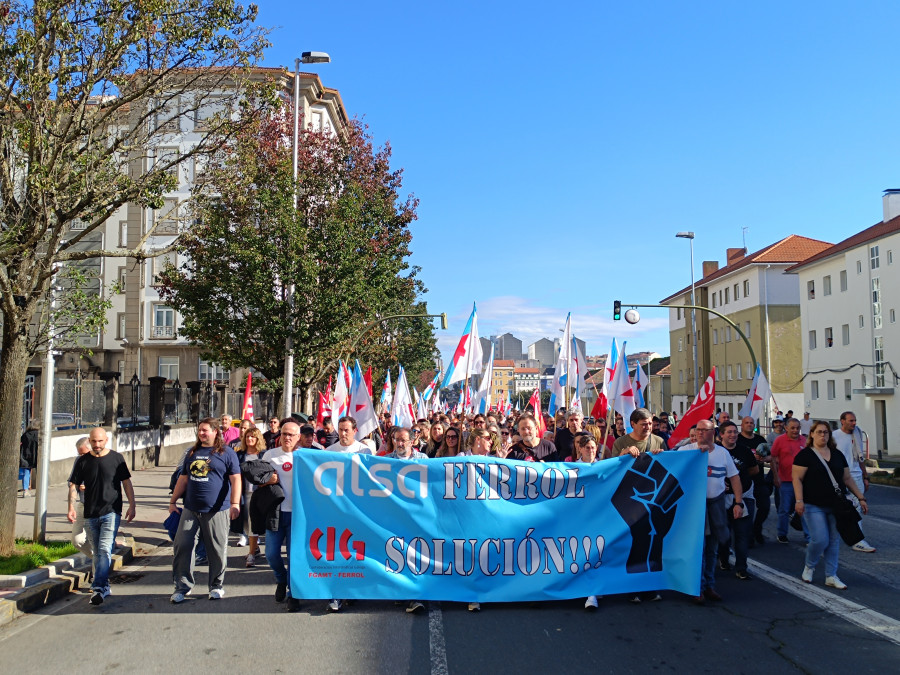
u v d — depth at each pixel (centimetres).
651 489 739
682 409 6788
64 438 1739
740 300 5688
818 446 802
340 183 2312
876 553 995
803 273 4625
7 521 849
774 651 582
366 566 705
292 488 714
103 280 4431
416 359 5125
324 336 1934
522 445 874
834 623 657
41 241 925
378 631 637
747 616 681
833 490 787
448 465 727
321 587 700
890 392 3653
